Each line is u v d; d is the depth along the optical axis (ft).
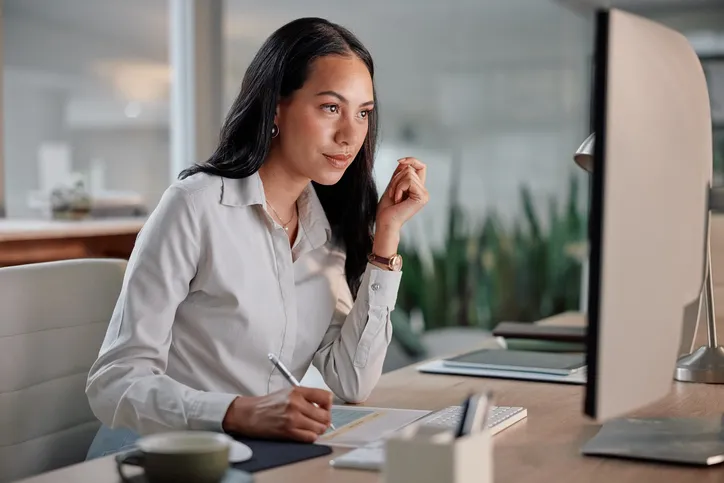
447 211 18.17
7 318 5.17
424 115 17.83
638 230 3.36
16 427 5.19
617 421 4.65
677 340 3.78
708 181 4.18
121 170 15.20
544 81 18.99
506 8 18.54
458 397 5.58
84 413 5.65
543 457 4.02
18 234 10.53
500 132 18.49
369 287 5.60
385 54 17.28
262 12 15.99
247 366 5.34
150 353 4.87
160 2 15.46
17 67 14.46
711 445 4.09
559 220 18.79
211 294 5.22
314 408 4.21
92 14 15.01
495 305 18.45
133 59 15.29
